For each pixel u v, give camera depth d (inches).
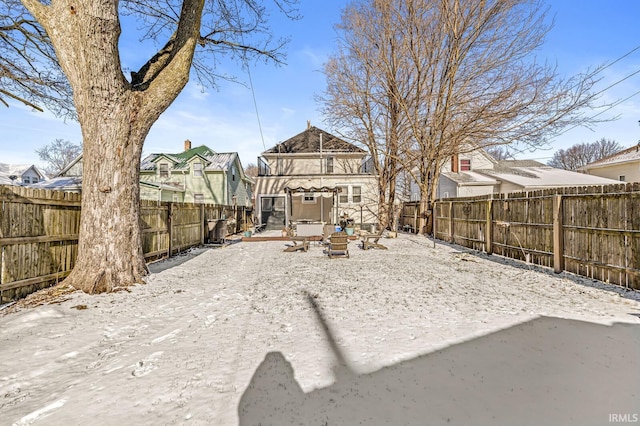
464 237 438.6
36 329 138.6
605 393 86.7
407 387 90.0
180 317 155.9
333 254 377.7
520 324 138.6
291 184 815.1
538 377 95.0
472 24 532.7
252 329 137.5
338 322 144.2
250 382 93.6
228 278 247.9
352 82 667.4
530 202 293.6
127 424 76.0
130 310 166.4
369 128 710.5
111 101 202.2
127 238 215.6
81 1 180.7
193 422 76.2
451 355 109.3
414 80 621.3
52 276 202.4
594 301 174.9
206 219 521.0
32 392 91.4
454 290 202.4
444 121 568.7
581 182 780.6
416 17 575.8
